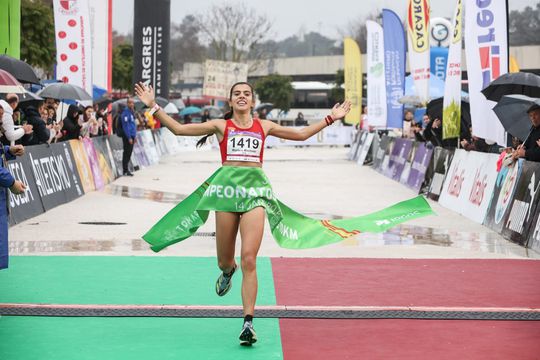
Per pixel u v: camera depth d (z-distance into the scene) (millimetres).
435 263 8742
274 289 7336
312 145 45812
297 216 6020
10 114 10086
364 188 18172
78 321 6113
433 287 7461
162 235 5930
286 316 6285
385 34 23156
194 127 5707
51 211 13133
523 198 10352
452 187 14445
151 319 6195
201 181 19812
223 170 5664
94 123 18016
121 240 10250
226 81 48812
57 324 6020
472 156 13477
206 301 6836
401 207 6176
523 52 63344
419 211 6121
